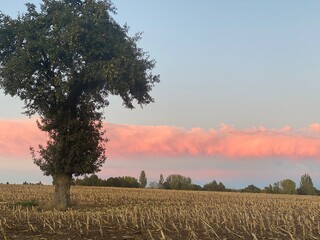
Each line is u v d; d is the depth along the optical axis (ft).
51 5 94.58
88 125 99.19
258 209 109.29
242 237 53.93
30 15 94.99
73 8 93.66
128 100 105.81
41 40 89.76
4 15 94.32
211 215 85.46
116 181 338.75
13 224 61.31
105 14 93.04
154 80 102.83
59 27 90.94
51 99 93.66
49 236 50.11
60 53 90.74
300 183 385.29
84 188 254.88
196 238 51.34
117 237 50.47
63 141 95.76
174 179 376.48
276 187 381.40
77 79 93.86
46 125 95.86
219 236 54.90
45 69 93.20
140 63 95.04
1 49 95.45
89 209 95.30
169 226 64.18
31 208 96.22
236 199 175.83
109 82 92.48
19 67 90.02
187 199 167.73
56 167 95.71
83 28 89.81
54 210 85.76
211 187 369.50
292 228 64.95
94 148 98.43
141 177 364.17
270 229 61.31
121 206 108.17
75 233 53.11
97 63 90.58
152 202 137.49
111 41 94.02
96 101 99.81
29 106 97.14
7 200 125.59
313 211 107.24
